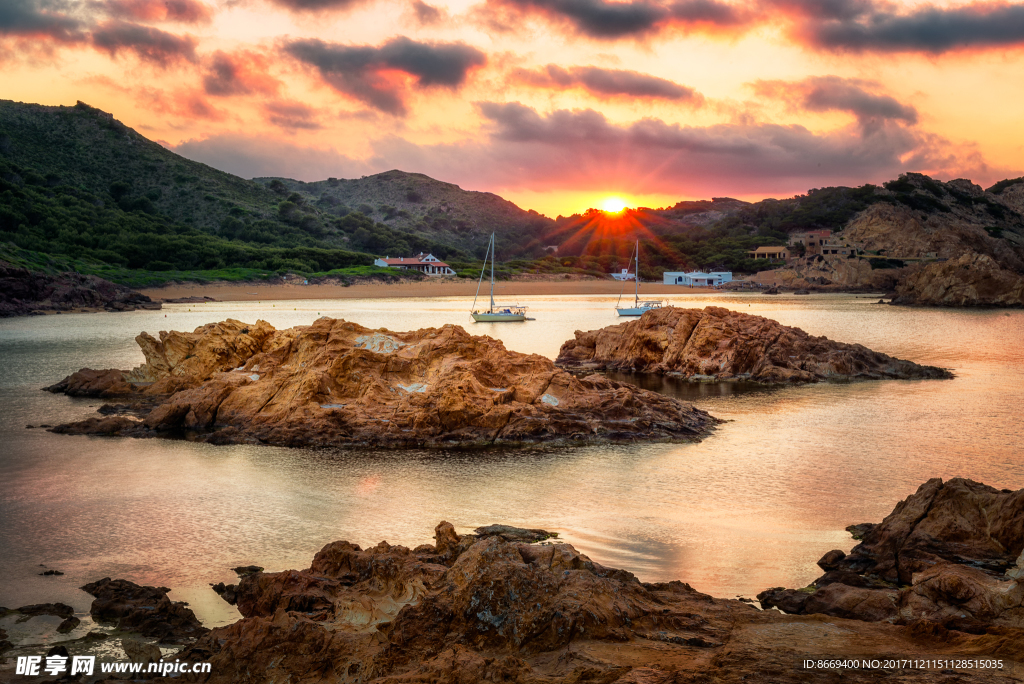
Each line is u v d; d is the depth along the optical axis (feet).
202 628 77.56
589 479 132.87
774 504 119.14
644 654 61.41
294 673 62.90
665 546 101.40
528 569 70.03
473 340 187.83
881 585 87.97
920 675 56.24
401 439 155.74
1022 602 72.28
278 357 194.18
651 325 278.05
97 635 75.82
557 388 174.09
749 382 244.42
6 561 96.17
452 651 60.75
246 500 120.67
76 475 133.90
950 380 243.81
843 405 203.72
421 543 101.60
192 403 169.37
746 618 72.38
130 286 640.17
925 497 98.94
